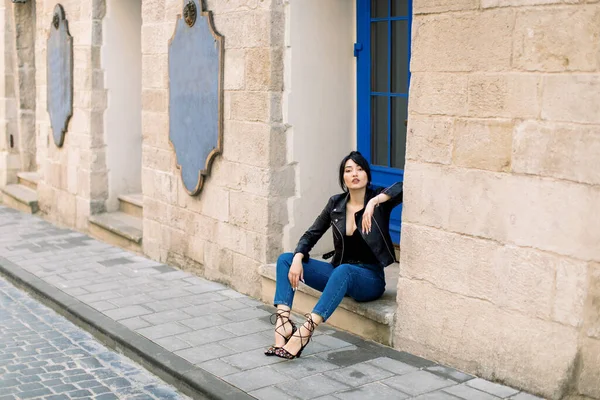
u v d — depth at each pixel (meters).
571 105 4.25
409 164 5.18
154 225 8.35
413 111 5.12
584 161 4.21
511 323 4.63
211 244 7.39
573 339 4.33
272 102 6.50
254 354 5.37
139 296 6.93
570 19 4.22
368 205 5.29
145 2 8.15
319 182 6.77
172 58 7.69
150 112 8.24
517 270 4.57
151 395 5.05
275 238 6.66
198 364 5.20
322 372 5.00
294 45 6.50
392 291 5.89
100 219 9.55
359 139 6.88
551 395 4.44
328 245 6.87
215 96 7.04
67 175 10.37
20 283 7.69
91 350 5.92
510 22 4.50
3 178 12.91
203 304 6.64
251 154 6.71
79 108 9.91
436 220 5.03
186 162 7.56
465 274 4.88
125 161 9.95
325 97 6.71
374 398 4.57
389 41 6.53
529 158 4.46
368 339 5.61
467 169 4.81
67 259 8.46
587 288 4.25
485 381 4.77
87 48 9.62
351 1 6.78
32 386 5.21
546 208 4.40
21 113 12.84
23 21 12.75
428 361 5.14
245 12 6.65
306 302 6.19
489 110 4.66
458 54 4.80
